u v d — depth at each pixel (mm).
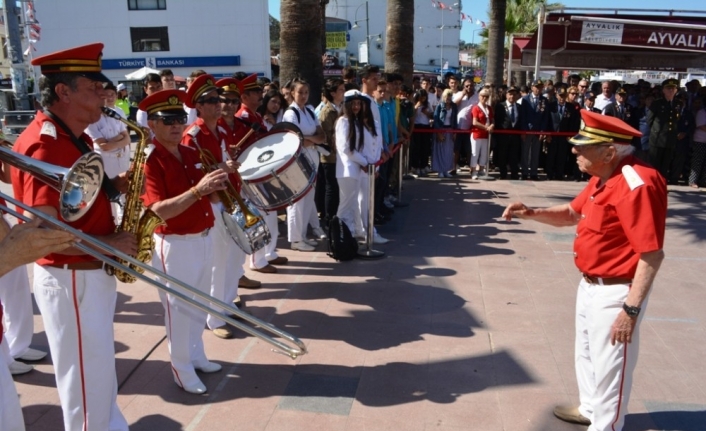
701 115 11055
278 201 4676
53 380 3977
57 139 2656
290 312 5121
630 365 3053
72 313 2848
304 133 6715
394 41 11609
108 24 32469
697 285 5938
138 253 3117
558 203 9648
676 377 4090
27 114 9719
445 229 7957
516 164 11922
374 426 3479
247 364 4215
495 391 3865
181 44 33156
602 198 2994
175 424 3490
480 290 5672
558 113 11672
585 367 3400
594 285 3137
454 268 6316
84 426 2984
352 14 48750
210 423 3504
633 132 2896
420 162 12227
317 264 6430
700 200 10117
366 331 4758
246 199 4555
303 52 8539
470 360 4277
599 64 16812
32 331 4223
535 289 5711
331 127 7379
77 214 2346
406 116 10516
